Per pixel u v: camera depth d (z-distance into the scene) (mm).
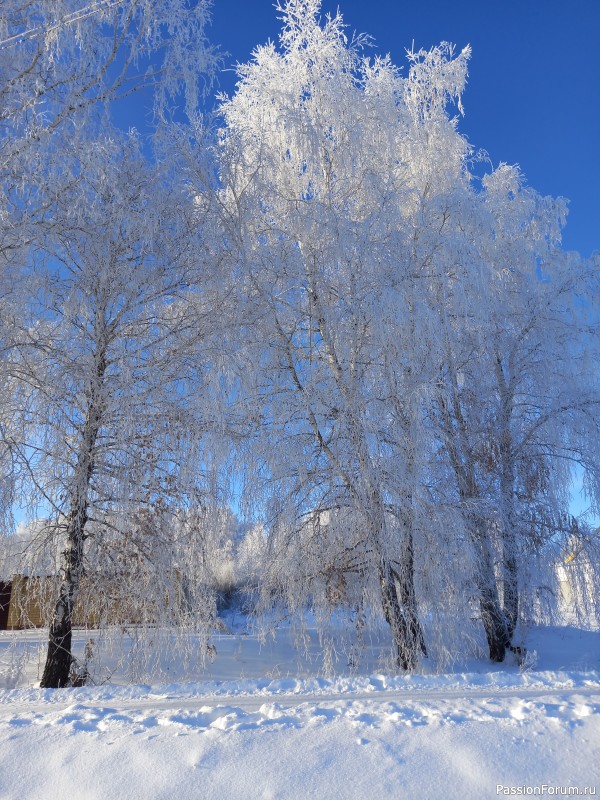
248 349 11461
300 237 12664
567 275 14453
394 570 12039
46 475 10281
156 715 4852
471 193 14320
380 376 12023
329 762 3775
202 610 11039
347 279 12328
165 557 10562
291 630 12047
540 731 4125
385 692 6445
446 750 3861
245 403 11430
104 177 9766
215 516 10906
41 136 8852
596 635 15344
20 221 9320
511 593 13938
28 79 8953
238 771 3715
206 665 11508
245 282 12008
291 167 13828
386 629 12570
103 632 10914
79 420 10758
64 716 4906
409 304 11984
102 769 3848
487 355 13898
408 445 11578
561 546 13578
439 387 12469
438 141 14719
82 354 10766
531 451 14055
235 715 4711
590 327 14125
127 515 10414
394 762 3738
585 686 6566
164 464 10836
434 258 12555
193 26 9617
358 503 11375
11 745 4293
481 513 12883
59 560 10602
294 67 14078
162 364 11055
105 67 9281
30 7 9008
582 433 13648
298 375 12227
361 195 13484
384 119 13742
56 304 10883
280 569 11883
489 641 13719
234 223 12102
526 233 15477
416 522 11562
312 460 11773
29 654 10891
